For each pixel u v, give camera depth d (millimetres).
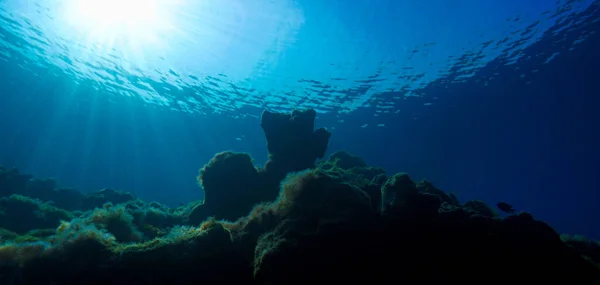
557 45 15219
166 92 22047
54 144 31797
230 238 4598
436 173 34438
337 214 4215
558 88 19000
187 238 4402
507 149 29812
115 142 32906
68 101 26797
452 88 19172
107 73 20781
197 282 3998
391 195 4750
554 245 4422
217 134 30203
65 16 16172
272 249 3830
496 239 4414
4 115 28906
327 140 8531
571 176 34438
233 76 19188
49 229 7758
